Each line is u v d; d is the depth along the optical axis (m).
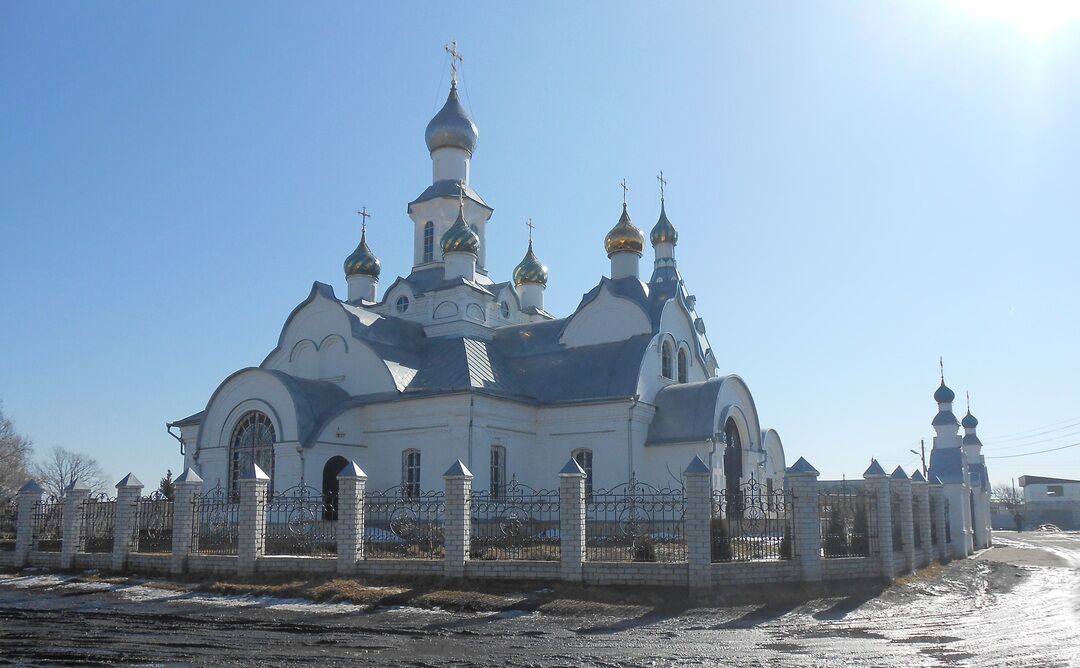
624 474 38.06
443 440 37.28
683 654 15.23
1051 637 17.03
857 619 19.19
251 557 25.42
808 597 21.47
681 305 44.66
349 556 24.06
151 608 21.17
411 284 47.78
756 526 26.88
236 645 16.12
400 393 38.62
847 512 25.72
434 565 23.14
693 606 20.06
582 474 22.38
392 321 44.09
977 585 26.59
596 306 43.66
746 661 14.62
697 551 21.11
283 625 18.41
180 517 27.25
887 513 24.81
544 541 25.86
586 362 41.59
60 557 29.88
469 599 20.72
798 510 22.83
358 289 55.12
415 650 15.61
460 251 46.03
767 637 16.91
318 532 29.66
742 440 41.44
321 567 24.45
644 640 16.59
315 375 42.06
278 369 43.72
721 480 38.00
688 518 21.34
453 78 52.50
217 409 39.41
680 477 37.75
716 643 16.27
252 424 38.84
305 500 31.66
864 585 23.25
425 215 51.34
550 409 40.19
